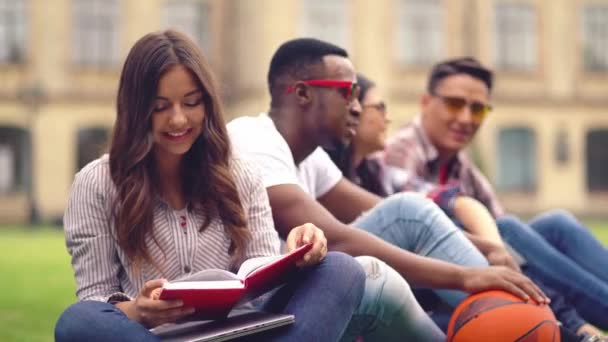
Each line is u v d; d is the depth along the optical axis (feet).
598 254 14.29
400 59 114.73
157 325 9.29
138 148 10.18
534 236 14.15
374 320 11.07
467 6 116.16
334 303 9.83
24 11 113.19
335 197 14.96
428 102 18.54
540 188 118.73
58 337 9.09
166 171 10.57
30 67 113.09
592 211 119.34
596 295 13.75
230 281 9.30
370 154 17.26
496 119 118.01
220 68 117.29
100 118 114.11
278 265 9.56
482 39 116.26
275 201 12.29
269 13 110.83
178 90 10.16
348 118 13.29
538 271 14.08
